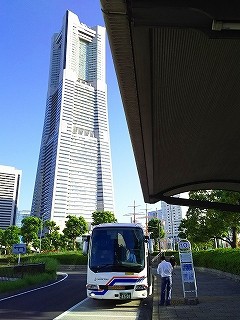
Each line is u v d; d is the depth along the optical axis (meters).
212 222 27.78
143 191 18.20
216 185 16.23
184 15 3.88
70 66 119.12
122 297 11.96
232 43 5.85
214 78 6.96
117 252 12.56
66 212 96.00
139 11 3.87
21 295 16.92
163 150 11.75
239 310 10.63
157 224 71.75
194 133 10.06
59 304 13.66
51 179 99.81
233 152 11.38
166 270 12.46
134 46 5.66
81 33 129.75
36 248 68.62
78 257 48.22
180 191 17.55
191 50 6.08
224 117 8.80
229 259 22.95
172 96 7.74
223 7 3.69
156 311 10.83
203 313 10.25
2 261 54.62
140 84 7.13
